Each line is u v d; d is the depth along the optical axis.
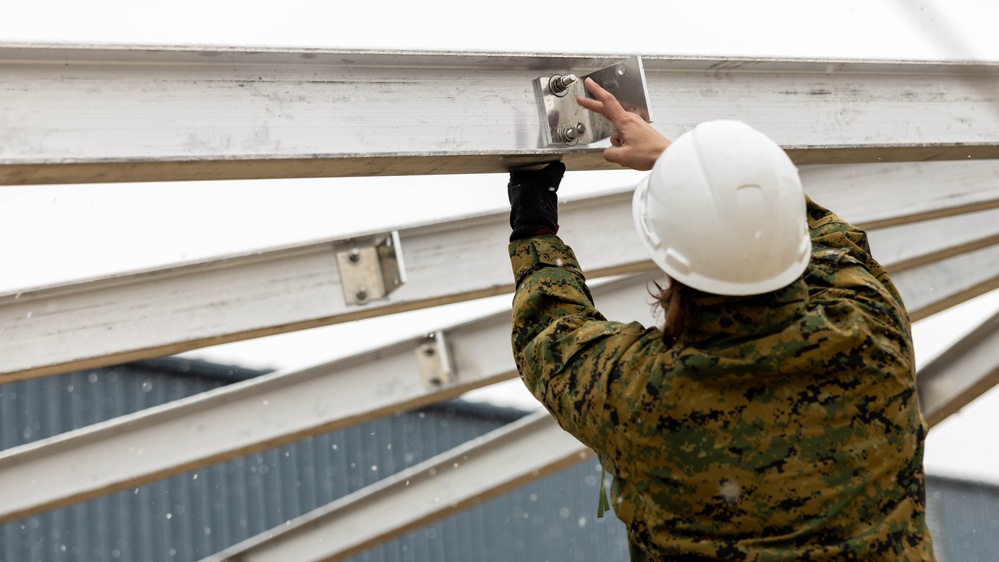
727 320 2.44
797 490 2.39
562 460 7.27
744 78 3.62
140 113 2.78
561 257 3.02
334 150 2.96
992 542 24.16
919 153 3.93
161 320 4.80
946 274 6.55
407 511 7.36
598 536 20.23
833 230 2.82
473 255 5.13
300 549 7.43
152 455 6.04
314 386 6.21
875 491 2.42
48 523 14.44
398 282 4.93
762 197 2.51
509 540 19.33
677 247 2.56
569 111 3.27
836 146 3.70
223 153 2.84
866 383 2.44
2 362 4.61
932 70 3.95
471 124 3.15
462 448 7.36
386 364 6.25
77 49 2.70
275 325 4.90
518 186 3.21
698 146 2.62
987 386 7.20
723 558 2.42
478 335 6.36
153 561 15.05
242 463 16.31
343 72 3.03
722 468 2.42
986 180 5.47
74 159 2.69
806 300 2.49
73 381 15.15
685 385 2.44
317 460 17.06
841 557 2.38
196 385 16.14
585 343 2.65
